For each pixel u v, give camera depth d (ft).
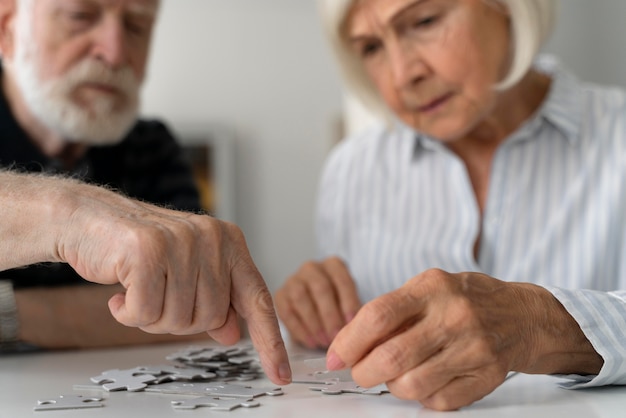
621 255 4.17
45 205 2.40
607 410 2.03
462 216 4.51
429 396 2.02
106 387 2.32
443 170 4.76
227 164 13.20
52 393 2.34
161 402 2.14
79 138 4.96
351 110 8.12
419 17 3.73
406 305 2.07
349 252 5.01
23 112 5.16
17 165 5.09
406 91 3.91
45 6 4.68
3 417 2.01
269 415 1.98
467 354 2.01
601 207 4.22
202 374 2.46
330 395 2.24
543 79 4.58
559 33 8.59
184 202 5.80
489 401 2.17
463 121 3.94
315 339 3.54
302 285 3.71
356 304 3.58
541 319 2.22
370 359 2.05
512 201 4.36
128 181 5.61
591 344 2.30
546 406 2.09
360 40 4.04
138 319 2.18
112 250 2.19
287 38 13.46
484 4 3.77
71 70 4.75
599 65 8.27
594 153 4.31
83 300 3.74
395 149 5.03
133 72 4.96
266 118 13.42
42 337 3.53
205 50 13.25
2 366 2.97
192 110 13.23
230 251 2.32
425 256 4.57
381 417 1.96
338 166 5.26
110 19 4.74
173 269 2.17
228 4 13.16
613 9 8.04
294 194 13.48
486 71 3.83
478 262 4.47
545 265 4.24
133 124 5.19
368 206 4.97
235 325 2.37
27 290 3.79
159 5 5.12
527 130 4.35
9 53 5.08
